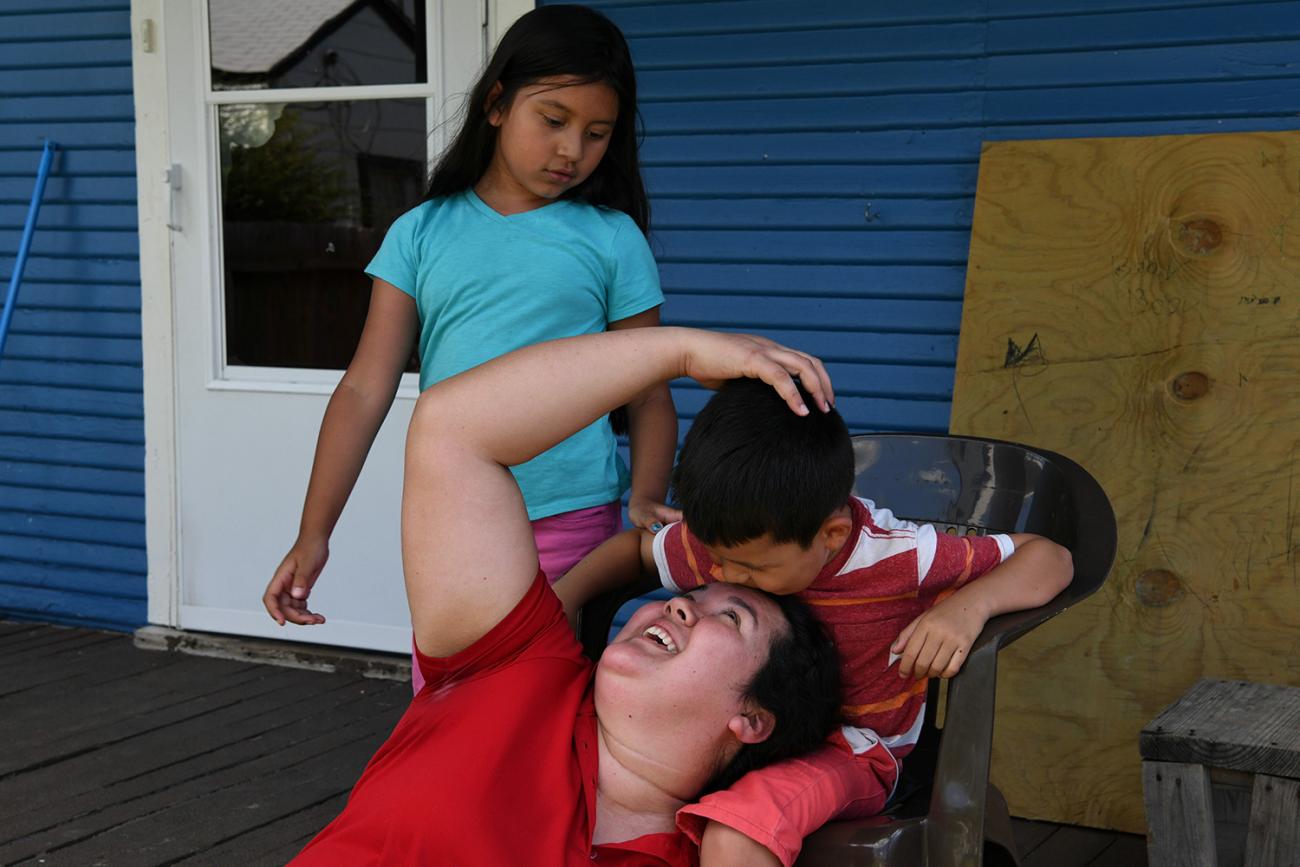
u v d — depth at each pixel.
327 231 4.18
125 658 4.34
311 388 4.20
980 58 3.38
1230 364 2.99
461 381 1.60
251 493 4.32
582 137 2.07
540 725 1.55
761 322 3.69
